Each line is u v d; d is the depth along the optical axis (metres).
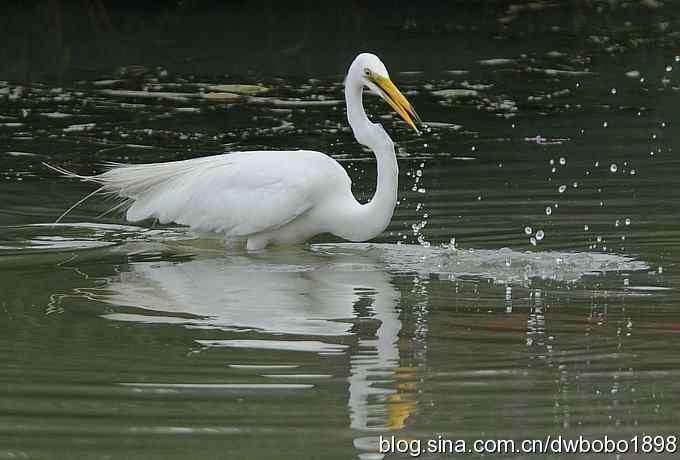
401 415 8.14
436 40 26.45
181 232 13.93
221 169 13.07
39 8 29.02
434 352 9.44
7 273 11.95
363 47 25.73
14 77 22.89
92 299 11.00
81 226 13.98
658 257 12.33
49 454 7.48
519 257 12.38
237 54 25.08
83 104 20.75
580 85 22.28
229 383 8.73
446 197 15.03
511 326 10.14
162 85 22.27
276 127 19.17
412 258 12.54
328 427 7.93
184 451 7.54
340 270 12.14
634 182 15.47
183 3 29.81
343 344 9.65
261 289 11.38
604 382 8.77
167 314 10.51
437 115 20.09
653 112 20.03
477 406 8.30
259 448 7.59
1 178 16.12
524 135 18.59
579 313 10.50
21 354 9.41
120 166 13.86
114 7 29.50
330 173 12.80
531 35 27.02
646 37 26.72
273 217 12.73
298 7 29.81
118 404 8.34
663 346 9.57
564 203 14.55
